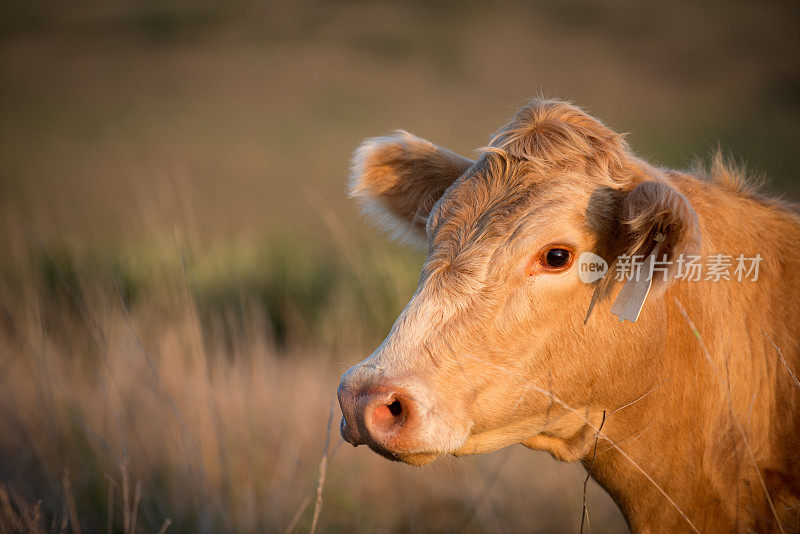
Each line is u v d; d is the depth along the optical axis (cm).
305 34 15250
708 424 680
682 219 543
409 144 798
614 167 638
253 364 1398
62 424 1210
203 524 1045
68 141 8112
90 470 1154
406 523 1135
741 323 684
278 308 1906
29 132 8644
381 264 1770
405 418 568
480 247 614
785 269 702
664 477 686
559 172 633
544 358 614
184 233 1471
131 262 1642
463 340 596
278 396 1383
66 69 12625
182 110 10169
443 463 1230
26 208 2134
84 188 5378
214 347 1370
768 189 795
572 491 1162
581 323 615
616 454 686
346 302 1762
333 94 11006
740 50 12925
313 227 2988
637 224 560
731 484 687
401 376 577
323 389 1420
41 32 15100
